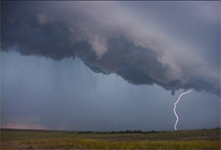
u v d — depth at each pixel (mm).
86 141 37688
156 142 35156
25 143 36406
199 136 36031
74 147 34125
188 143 33062
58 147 34219
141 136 43562
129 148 33750
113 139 41000
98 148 34188
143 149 33281
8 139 41531
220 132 37375
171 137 38406
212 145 31141
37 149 32344
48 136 48688
